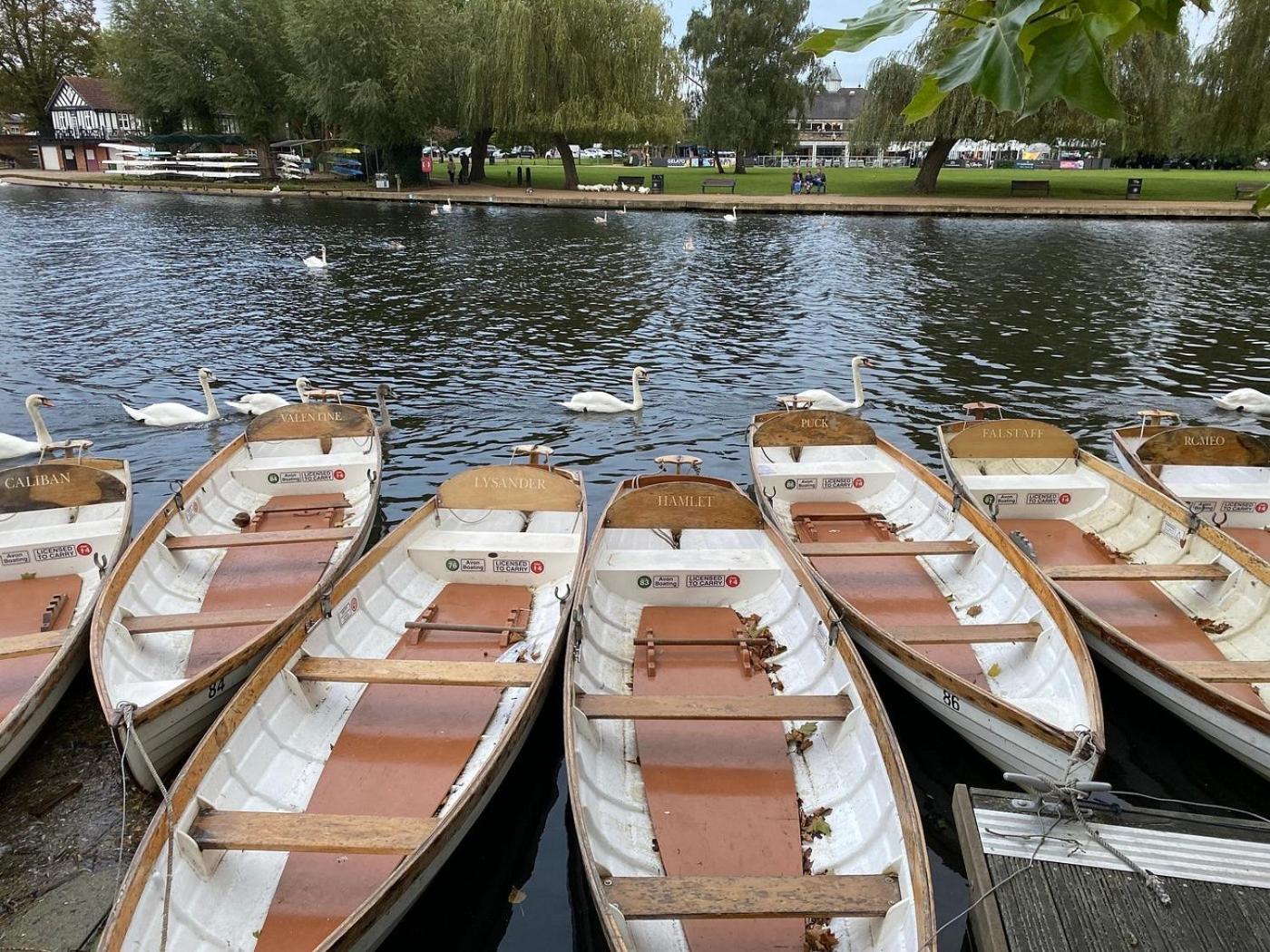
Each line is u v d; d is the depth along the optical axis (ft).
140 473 45.83
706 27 205.46
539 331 78.48
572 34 167.12
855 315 84.69
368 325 79.82
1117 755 25.93
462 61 176.45
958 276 103.55
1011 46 7.22
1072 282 99.04
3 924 19.49
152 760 22.76
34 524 35.63
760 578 31.19
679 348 73.00
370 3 176.86
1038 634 26.50
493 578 32.63
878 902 17.29
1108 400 59.36
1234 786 24.79
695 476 36.24
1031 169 293.02
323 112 186.09
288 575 33.55
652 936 18.17
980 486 37.60
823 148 403.75
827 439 42.57
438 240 130.93
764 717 22.88
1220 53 121.70
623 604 31.12
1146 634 29.43
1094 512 37.50
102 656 24.88
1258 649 27.99
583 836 18.70
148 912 17.06
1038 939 17.48
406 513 42.09
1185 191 183.32
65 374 63.36
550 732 27.58
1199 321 80.79
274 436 42.06
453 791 22.34
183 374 63.72
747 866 20.08
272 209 169.17
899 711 28.14
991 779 25.25
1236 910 17.99
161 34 208.13
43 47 285.02
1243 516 37.50
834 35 7.79
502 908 21.38
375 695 25.90
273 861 19.84
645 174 245.24
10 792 23.41
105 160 271.69
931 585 32.89
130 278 98.32
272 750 22.62
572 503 34.35
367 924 16.94
